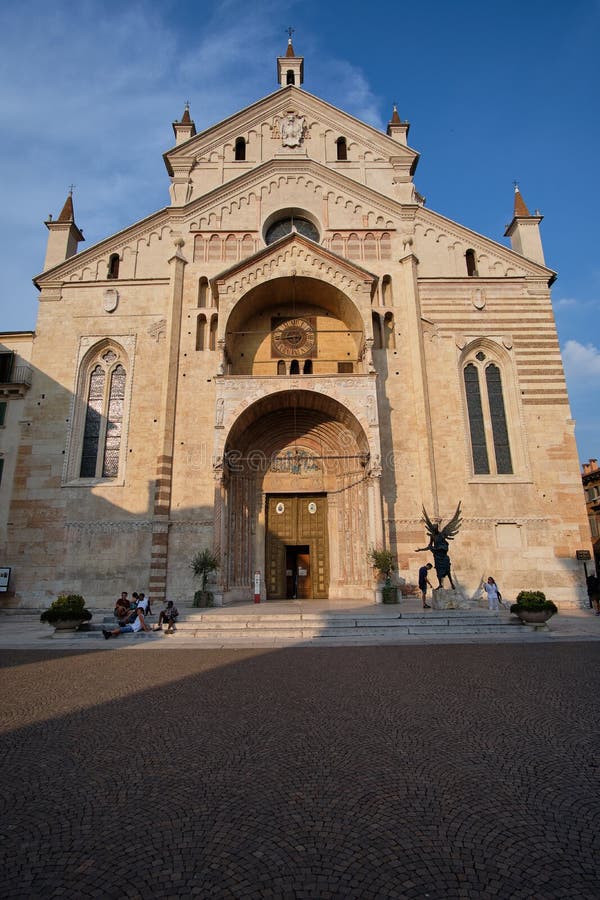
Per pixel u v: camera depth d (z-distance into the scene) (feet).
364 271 93.09
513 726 28.19
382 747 25.26
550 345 99.91
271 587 97.35
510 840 16.69
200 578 86.02
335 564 96.78
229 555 91.91
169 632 61.62
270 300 100.42
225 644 56.18
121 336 98.22
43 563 87.81
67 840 16.84
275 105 112.98
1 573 86.48
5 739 26.63
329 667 43.80
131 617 63.62
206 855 15.92
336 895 13.91
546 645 54.29
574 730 27.50
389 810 18.83
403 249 104.27
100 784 21.21
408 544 89.04
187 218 104.22
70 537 88.79
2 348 100.07
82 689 36.83
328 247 104.12
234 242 103.09
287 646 54.95
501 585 87.97
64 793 20.38
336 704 32.60
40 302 100.27
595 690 35.42
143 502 89.86
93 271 102.27
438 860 15.55
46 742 26.16
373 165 110.63
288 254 94.63
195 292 100.12
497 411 98.07
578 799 19.62
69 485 90.89
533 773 22.08
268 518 100.68
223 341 90.68
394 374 97.19
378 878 14.65
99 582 86.74
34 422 94.63
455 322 100.32
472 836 16.97
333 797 19.93
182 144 109.60
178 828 17.60
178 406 93.76
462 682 38.04
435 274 103.60
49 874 14.92
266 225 105.60
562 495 92.32
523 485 92.53
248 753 24.58
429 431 92.94
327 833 17.22
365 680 38.96
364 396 87.81
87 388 97.45
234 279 93.20
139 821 18.10
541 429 95.45
